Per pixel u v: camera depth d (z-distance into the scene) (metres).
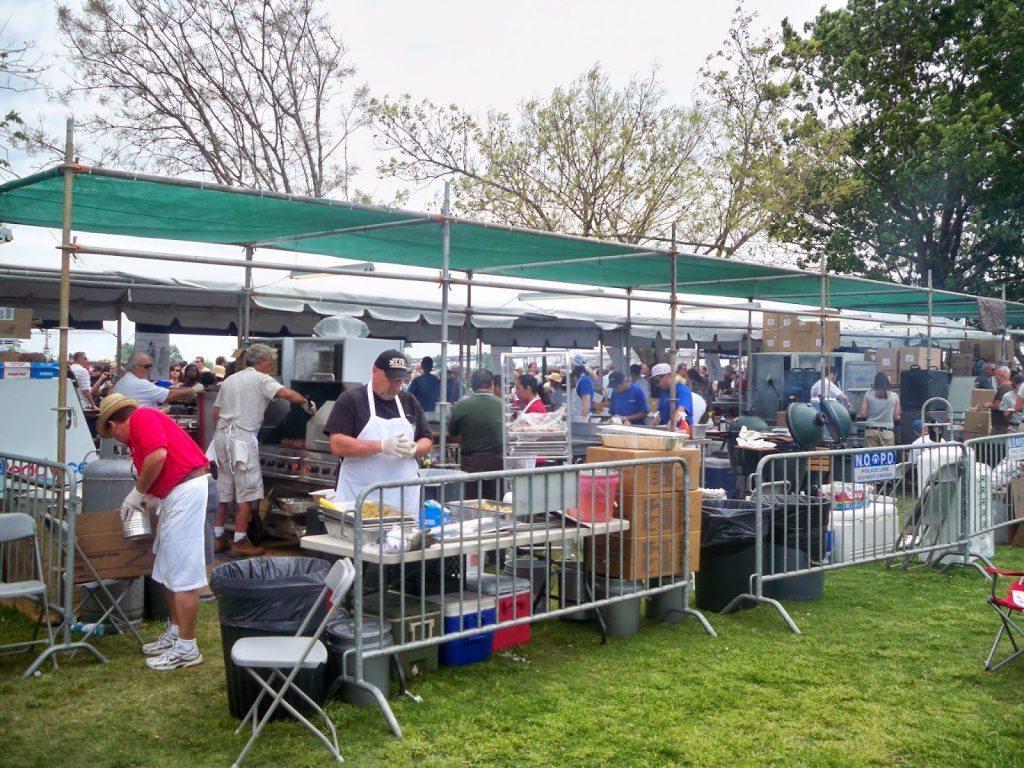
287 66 23.97
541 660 5.48
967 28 24.81
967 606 6.80
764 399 13.91
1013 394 12.41
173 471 5.18
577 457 9.60
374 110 23.97
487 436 7.98
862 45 25.50
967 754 4.19
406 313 13.02
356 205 6.91
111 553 5.52
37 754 4.05
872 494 7.55
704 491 7.19
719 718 4.59
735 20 24.12
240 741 4.21
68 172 5.63
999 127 24.80
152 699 4.73
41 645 5.52
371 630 4.67
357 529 4.45
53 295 11.85
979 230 25.36
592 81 23.42
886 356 16.81
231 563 4.73
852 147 25.47
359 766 3.97
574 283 13.60
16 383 7.86
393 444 5.36
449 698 4.78
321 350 9.15
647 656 5.57
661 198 23.36
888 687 5.07
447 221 7.32
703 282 12.81
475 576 5.63
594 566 5.91
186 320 13.65
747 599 6.60
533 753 4.14
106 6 22.16
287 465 8.53
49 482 5.57
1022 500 9.29
